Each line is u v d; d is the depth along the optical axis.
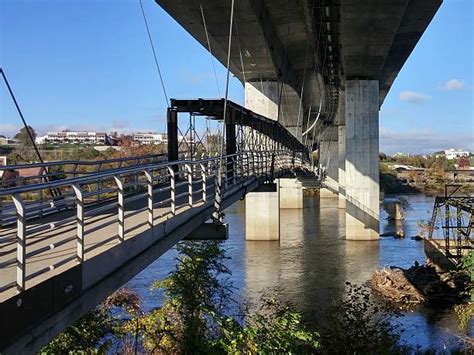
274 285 33.84
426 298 29.59
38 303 6.69
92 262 8.30
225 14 37.75
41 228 7.39
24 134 50.34
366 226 53.59
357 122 53.53
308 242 52.59
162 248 11.98
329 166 124.50
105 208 9.38
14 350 6.11
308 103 91.62
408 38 50.25
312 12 42.56
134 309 18.31
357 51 45.97
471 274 28.78
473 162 187.38
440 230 54.09
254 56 46.69
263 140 38.72
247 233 54.19
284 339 12.98
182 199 18.30
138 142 107.81
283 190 90.94
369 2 35.03
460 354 20.62
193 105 25.36
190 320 16.48
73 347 14.16
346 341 16.44
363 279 35.34
